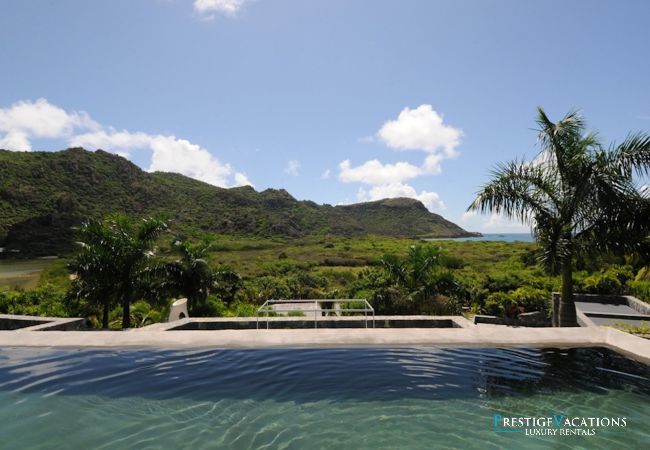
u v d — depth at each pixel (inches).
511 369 220.4
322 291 761.6
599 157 306.7
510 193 338.0
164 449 140.9
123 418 164.4
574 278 612.7
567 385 197.3
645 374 212.7
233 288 669.9
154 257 494.9
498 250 1950.1
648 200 295.4
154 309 541.0
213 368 221.6
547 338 265.9
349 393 189.5
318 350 251.0
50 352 246.5
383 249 2272.4
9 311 500.4
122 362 230.4
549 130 327.9
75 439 147.8
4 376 209.0
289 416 166.6
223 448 141.3
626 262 689.6
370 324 335.9
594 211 312.8
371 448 141.9
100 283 450.6
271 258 1935.3
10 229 2463.1
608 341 260.8
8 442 145.3
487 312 514.6
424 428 156.2
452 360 233.1
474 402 179.2
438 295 498.6
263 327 335.6
